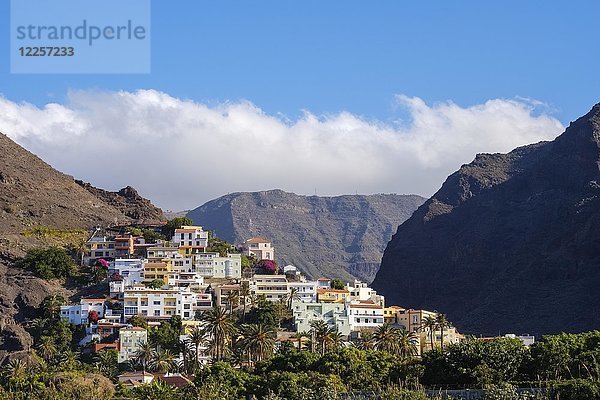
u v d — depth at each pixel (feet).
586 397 636.07
